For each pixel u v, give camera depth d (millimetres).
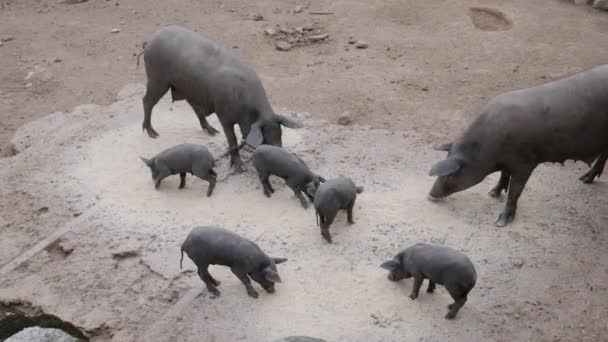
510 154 11883
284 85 17781
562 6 21281
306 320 10398
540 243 11828
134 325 10531
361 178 13594
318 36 20062
